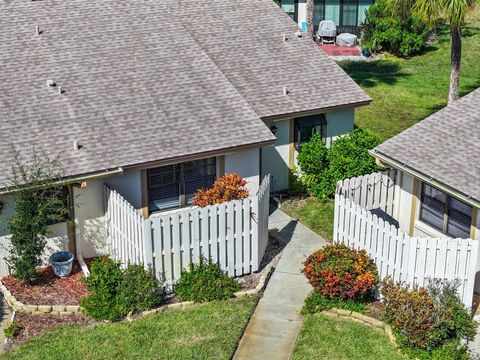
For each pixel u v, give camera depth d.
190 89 21.06
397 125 29.19
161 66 21.61
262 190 18.25
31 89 19.69
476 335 15.66
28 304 16.66
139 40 22.36
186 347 15.22
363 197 19.47
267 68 23.95
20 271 17.20
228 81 21.77
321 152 22.70
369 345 15.38
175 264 17.09
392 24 37.12
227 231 17.50
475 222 17.34
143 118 19.72
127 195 19.05
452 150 18.47
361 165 22.16
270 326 16.19
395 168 19.20
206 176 20.34
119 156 18.42
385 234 16.48
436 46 39.06
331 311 16.53
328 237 20.48
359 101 23.53
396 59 37.44
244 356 15.12
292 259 19.17
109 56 21.44
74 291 17.36
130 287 16.36
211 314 16.44
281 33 25.69
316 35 39.53
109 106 19.81
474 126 19.17
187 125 19.86
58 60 20.81
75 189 18.25
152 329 15.84
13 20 21.75
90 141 18.64
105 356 14.93
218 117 20.36
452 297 15.29
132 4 23.75
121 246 18.14
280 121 22.88
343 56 37.66
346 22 39.78
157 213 19.91
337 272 16.31
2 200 17.25
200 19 25.33
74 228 18.61
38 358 14.89
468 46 39.06
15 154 17.73
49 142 18.34
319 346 15.39
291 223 21.38
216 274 17.34
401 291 15.54
